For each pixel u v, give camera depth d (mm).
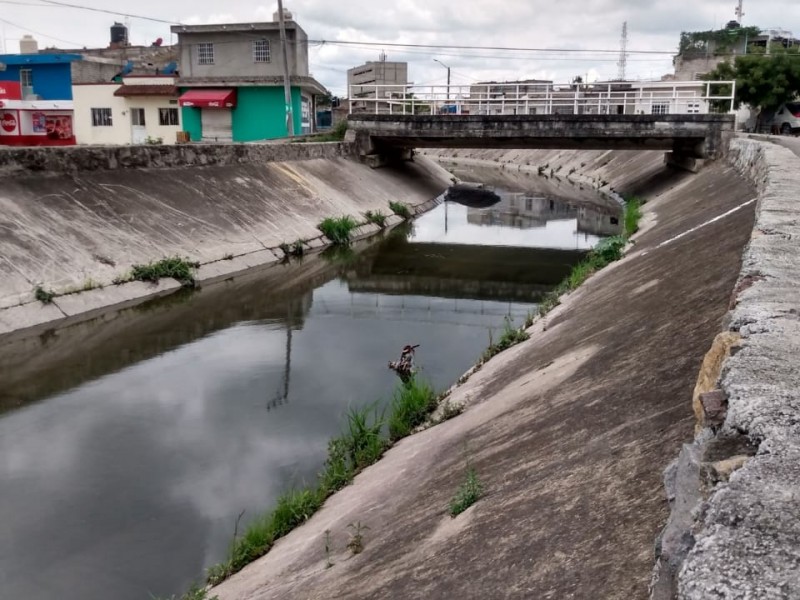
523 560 3977
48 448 9953
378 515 6402
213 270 19891
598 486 4371
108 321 15750
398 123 35250
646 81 48688
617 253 16547
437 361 13445
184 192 22391
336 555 5875
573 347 8992
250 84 40656
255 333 15445
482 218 34406
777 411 2811
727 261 8602
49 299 15047
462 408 9211
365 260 23875
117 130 42750
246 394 11922
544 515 4375
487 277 21484
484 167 66375
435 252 25578
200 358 13742
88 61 47875
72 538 7797
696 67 57594
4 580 7039
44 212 17266
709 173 25969
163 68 48969
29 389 12086
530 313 15117
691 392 5031
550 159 62031
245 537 7414
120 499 8602
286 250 23484
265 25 40250
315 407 11336
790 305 4219
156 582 7000
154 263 18312
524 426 6605
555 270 22469
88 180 19578
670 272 10344
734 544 2037
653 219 21875
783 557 1952
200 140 41844
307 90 44500
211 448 9922
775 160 14602
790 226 7023
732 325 4086
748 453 2691
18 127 40594
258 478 9055
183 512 8266
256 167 27062
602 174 48094
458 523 5047
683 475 3027
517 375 9352
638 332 7750
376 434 9570
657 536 3215
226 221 22531
